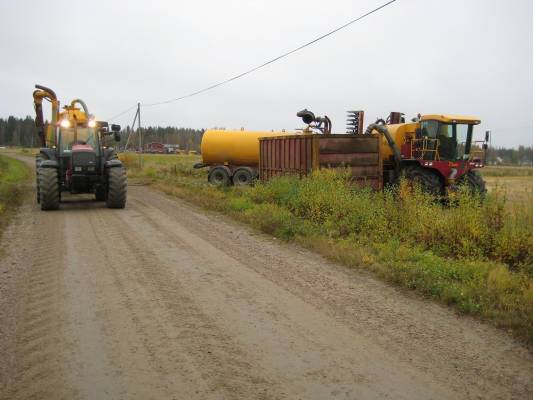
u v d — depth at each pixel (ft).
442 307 19.01
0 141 575.79
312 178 43.98
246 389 12.53
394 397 12.24
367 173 48.73
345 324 17.15
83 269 23.86
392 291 20.94
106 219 39.83
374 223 31.94
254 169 74.69
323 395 12.26
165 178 87.20
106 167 47.29
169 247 29.25
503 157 461.37
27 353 14.51
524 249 25.73
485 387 12.84
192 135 605.73
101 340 15.49
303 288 21.29
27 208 46.65
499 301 18.72
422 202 35.42
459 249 26.81
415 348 15.20
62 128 49.01
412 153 54.54
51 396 12.10
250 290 20.92
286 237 31.83
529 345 15.49
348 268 24.66
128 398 12.05
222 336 15.96
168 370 13.53
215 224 37.96
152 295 20.08
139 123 113.09
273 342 15.53
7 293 19.98
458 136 53.16
